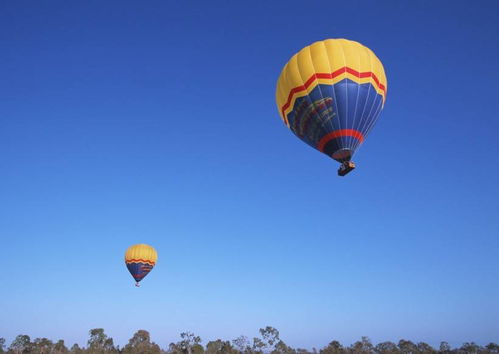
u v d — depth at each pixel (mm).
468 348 100000
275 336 95688
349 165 24266
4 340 91000
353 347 102125
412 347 103000
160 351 89375
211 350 86375
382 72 27719
